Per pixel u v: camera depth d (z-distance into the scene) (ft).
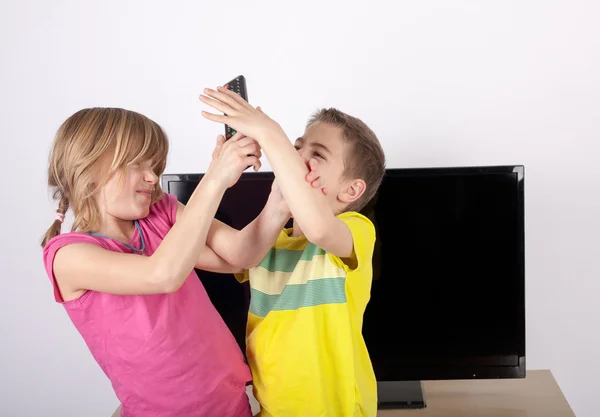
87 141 3.55
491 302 5.29
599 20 6.36
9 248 7.17
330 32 6.62
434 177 5.15
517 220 5.17
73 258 3.43
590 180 6.57
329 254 3.76
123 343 3.60
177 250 3.36
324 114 4.25
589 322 6.79
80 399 7.41
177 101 6.84
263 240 3.92
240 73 6.75
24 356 7.35
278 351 3.84
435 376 5.42
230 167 3.50
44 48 6.84
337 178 4.05
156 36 6.77
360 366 4.00
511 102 6.53
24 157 7.02
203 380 3.76
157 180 3.77
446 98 6.57
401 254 5.26
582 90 6.45
